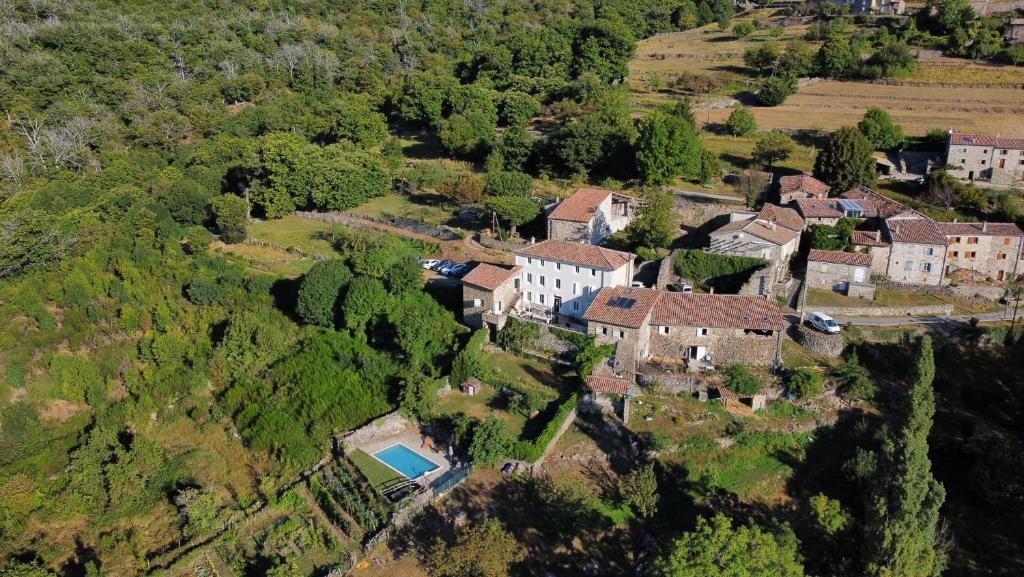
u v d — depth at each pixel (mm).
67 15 186750
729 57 197500
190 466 73750
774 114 158250
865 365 84312
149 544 65625
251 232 126688
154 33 188875
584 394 77875
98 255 104562
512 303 94062
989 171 121750
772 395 79625
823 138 142125
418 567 59125
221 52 191000
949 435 77688
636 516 66625
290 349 89688
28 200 115000
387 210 132000
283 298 101500
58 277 98875
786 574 51094
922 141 135000
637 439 73875
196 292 99312
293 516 65812
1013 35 173250
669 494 69625
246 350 87812
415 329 84562
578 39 187125
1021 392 80875
